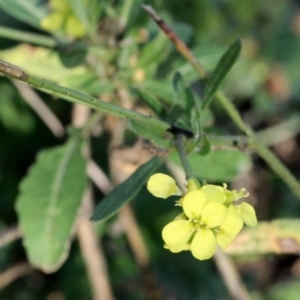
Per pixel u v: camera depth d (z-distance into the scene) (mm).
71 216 352
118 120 387
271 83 494
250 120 494
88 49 361
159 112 318
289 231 358
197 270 441
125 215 404
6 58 369
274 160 332
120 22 367
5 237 385
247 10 492
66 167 359
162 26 320
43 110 424
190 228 276
